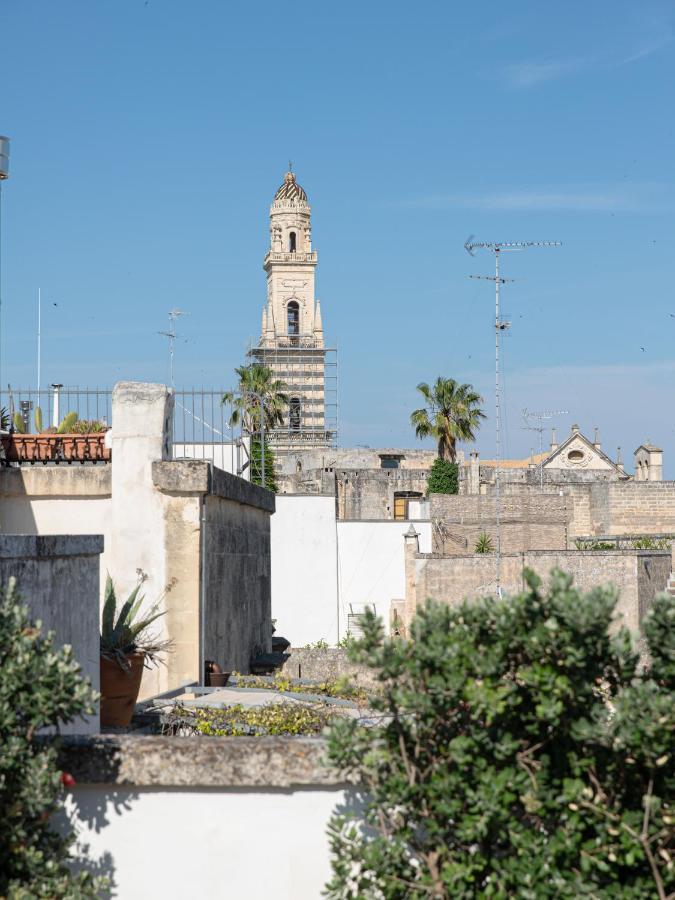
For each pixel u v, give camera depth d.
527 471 89.25
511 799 5.73
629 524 70.75
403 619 46.97
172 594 13.76
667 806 5.78
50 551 8.40
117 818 6.83
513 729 5.93
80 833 6.84
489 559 46.72
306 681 14.16
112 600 11.12
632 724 5.52
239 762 6.73
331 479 75.56
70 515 14.27
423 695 5.81
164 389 14.14
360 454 96.69
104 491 14.16
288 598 43.25
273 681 13.88
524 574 5.83
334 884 6.18
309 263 139.75
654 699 5.54
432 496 62.72
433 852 6.12
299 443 122.88
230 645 15.72
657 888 5.77
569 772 5.84
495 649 5.76
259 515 18.55
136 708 11.48
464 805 5.84
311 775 6.70
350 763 6.14
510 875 5.77
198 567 13.79
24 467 14.39
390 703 5.94
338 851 6.22
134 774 6.74
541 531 62.59
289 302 139.38
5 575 7.66
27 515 14.31
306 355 134.50
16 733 6.14
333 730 6.16
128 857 6.80
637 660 5.89
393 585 48.03
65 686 6.04
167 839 6.81
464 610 6.01
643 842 5.58
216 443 24.78
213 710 11.04
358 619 6.05
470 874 5.89
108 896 6.78
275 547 43.41
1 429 16.50
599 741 5.68
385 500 75.81
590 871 5.79
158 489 13.88
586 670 5.78
